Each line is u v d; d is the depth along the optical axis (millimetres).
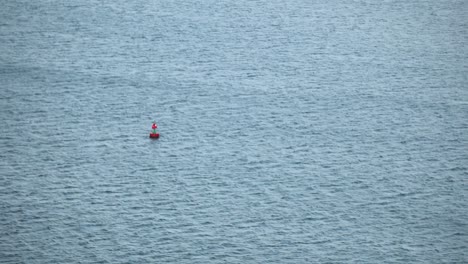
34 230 199500
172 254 192625
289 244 196875
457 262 191875
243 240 198000
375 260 192250
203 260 191000
